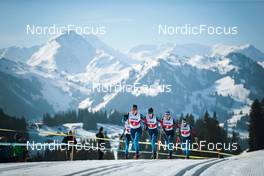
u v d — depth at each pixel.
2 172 23.75
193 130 46.41
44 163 29.88
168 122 44.41
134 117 40.56
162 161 33.03
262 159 35.94
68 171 24.47
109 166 27.72
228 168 27.03
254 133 149.75
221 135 134.25
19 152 41.69
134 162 31.50
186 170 25.72
